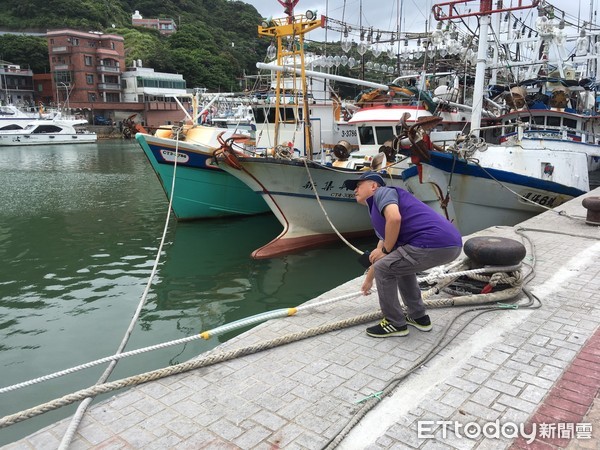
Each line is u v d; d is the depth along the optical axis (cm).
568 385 331
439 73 1529
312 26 1061
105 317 754
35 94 7244
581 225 802
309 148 1157
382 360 371
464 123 1421
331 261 1044
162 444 283
